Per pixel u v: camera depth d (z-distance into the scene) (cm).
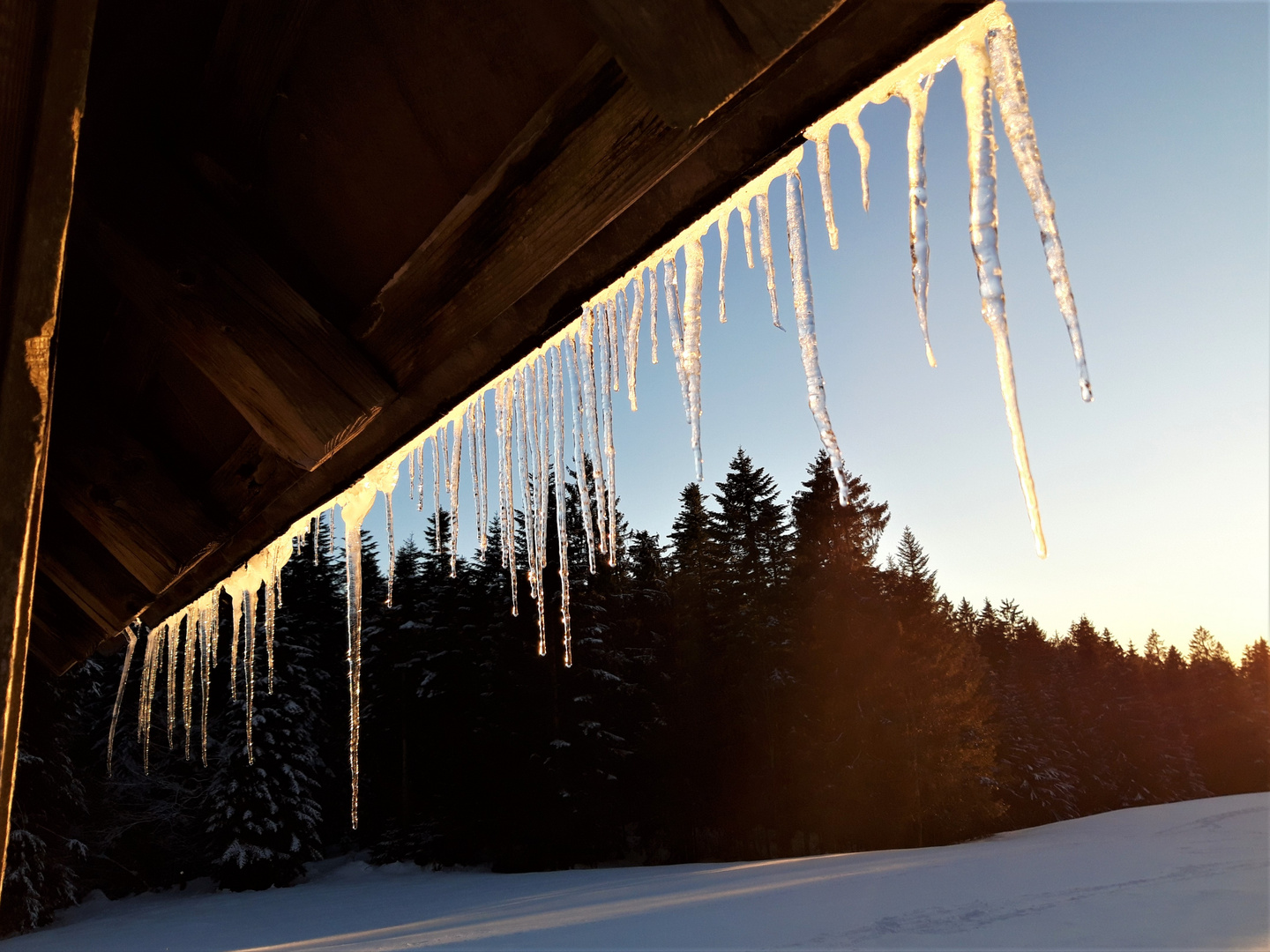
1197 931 982
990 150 110
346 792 3042
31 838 1975
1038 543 116
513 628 2608
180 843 2602
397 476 207
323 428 136
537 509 244
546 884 1948
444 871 2541
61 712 2134
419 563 3397
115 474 183
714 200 101
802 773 2545
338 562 3606
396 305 139
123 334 171
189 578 228
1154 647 8119
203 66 126
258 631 2689
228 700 2688
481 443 195
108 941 1695
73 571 219
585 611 2619
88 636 251
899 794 2486
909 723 2561
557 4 104
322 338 140
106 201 131
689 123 88
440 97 120
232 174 138
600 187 105
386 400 142
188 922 1894
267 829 2444
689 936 1030
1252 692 6231
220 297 135
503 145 117
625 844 2698
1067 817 3806
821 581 2738
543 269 114
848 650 2611
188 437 191
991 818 2619
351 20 120
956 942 953
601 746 2495
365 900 2005
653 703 2653
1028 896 1231
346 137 131
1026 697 4275
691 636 2844
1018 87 105
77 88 62
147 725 331
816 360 160
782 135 92
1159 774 4644
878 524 2827
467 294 127
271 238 145
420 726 2836
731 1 76
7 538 56
